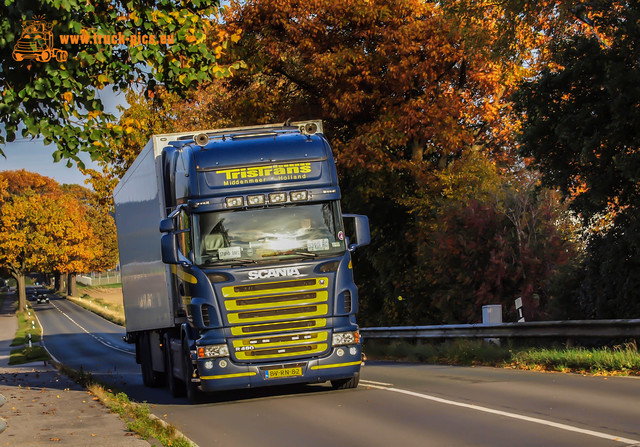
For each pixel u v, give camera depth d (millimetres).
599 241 22969
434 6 32594
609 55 21188
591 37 22328
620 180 21453
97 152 11672
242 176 14375
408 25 32062
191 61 12531
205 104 43875
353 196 37438
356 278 40531
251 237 14148
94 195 49688
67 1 10586
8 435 11180
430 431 10203
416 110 32594
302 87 37125
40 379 23094
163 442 9977
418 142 34969
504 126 35000
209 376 13836
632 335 17109
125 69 12070
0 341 70750
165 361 18250
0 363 44531
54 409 14203
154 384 20734
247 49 35500
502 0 27844
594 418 10352
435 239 28719
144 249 19375
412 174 33875
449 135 31625
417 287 33781
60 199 128000
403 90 32969
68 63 11172
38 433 11281
